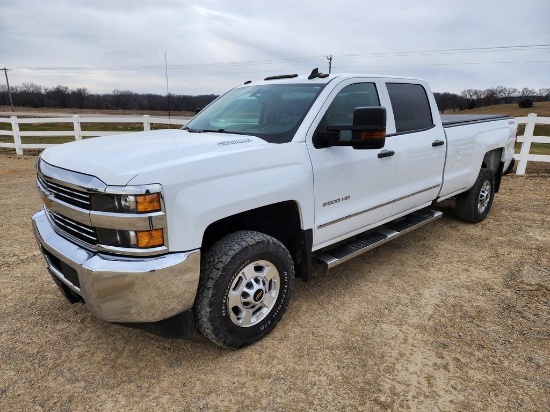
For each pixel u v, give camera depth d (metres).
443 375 2.58
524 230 5.35
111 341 2.95
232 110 3.73
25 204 6.62
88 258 2.36
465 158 4.95
